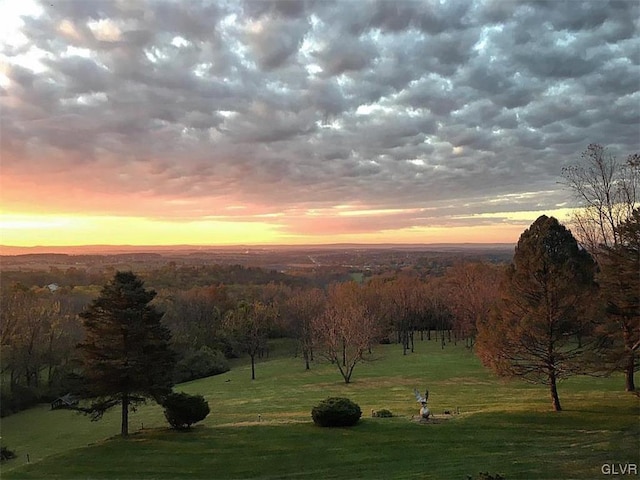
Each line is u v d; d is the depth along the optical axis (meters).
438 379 50.03
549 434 23.98
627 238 26.53
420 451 22.53
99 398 29.52
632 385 33.09
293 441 25.09
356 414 28.08
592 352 27.44
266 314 79.94
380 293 88.81
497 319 30.11
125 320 28.16
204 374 67.19
